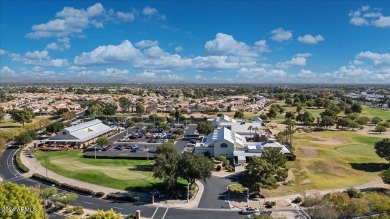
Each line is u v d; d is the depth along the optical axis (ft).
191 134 614.75
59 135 517.96
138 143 535.19
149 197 297.94
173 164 297.74
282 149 426.10
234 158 420.36
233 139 453.17
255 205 281.95
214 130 547.08
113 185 327.47
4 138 511.40
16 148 484.33
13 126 637.30
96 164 404.57
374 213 242.58
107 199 292.61
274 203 280.31
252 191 311.27
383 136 611.47
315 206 247.91
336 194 258.98
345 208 236.02
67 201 260.42
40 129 642.22
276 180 314.76
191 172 296.10
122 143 533.55
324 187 326.44
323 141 557.74
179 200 292.20
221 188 324.80
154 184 332.19
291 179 347.15
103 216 186.70
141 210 269.44
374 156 451.53
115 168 386.52
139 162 420.36
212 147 441.27
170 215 260.42
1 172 368.48
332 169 379.55
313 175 361.71
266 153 346.74
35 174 349.82
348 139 580.30
